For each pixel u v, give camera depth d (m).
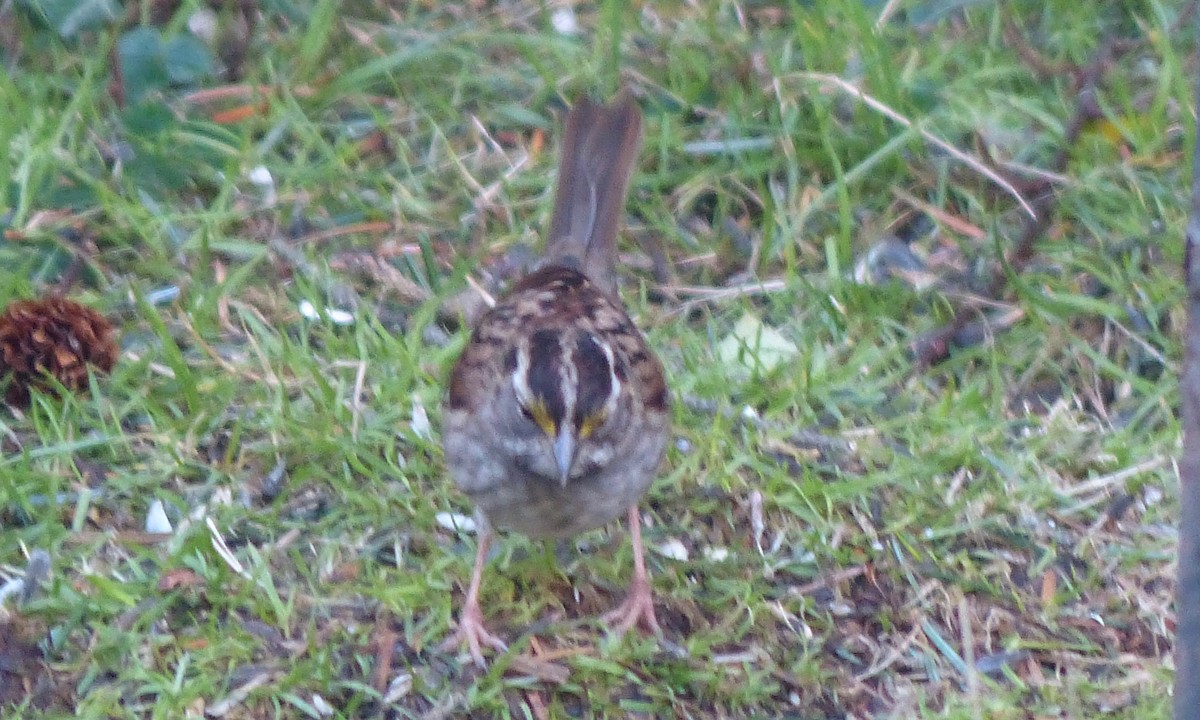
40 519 9.26
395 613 8.81
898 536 9.43
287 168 11.94
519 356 8.44
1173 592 9.19
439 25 13.45
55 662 8.48
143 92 12.43
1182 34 12.98
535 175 12.09
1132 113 12.10
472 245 11.61
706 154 12.17
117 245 11.34
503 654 8.60
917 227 11.91
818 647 8.79
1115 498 9.76
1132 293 11.02
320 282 11.10
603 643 8.65
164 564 8.92
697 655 8.69
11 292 10.69
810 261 11.60
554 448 8.27
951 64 12.95
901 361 10.70
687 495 9.66
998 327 10.95
